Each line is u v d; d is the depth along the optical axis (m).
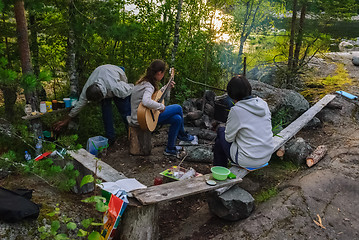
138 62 6.10
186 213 3.44
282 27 7.31
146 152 4.64
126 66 6.20
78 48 4.92
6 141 3.84
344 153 4.25
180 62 6.50
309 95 6.81
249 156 3.11
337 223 2.94
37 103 4.23
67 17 4.60
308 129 5.34
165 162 4.50
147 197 2.68
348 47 12.03
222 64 7.57
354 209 3.12
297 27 6.89
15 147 3.92
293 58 7.19
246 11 7.65
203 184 3.02
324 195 3.34
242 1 7.57
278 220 2.98
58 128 4.51
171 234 3.07
